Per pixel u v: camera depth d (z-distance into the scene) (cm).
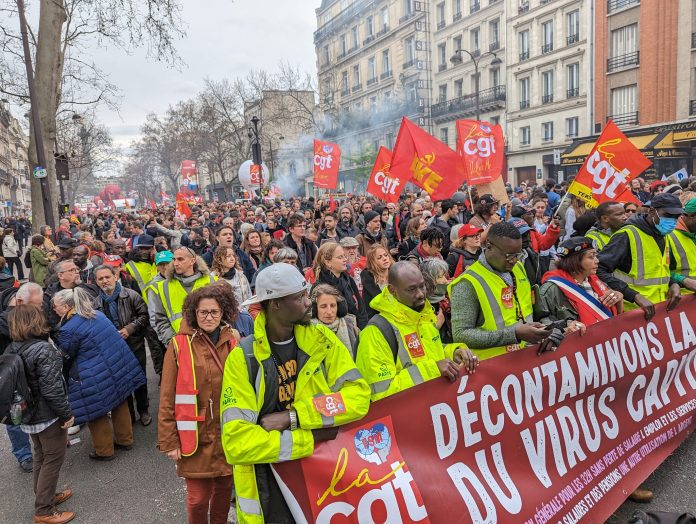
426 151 805
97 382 452
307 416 235
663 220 438
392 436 267
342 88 5656
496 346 321
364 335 288
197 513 321
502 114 3641
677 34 2420
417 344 293
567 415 339
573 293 383
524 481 303
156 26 1630
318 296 335
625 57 2680
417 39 4319
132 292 557
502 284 340
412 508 258
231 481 329
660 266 445
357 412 244
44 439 377
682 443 430
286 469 238
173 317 484
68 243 733
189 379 316
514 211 721
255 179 2100
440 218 858
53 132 1548
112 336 469
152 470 458
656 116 2531
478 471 289
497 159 796
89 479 445
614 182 553
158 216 2212
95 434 468
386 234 1036
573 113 3056
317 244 929
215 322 325
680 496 357
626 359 381
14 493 437
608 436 356
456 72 4066
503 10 3528
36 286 412
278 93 5400
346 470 247
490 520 277
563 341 343
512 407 312
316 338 250
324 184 1242
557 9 3073
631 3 2609
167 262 507
